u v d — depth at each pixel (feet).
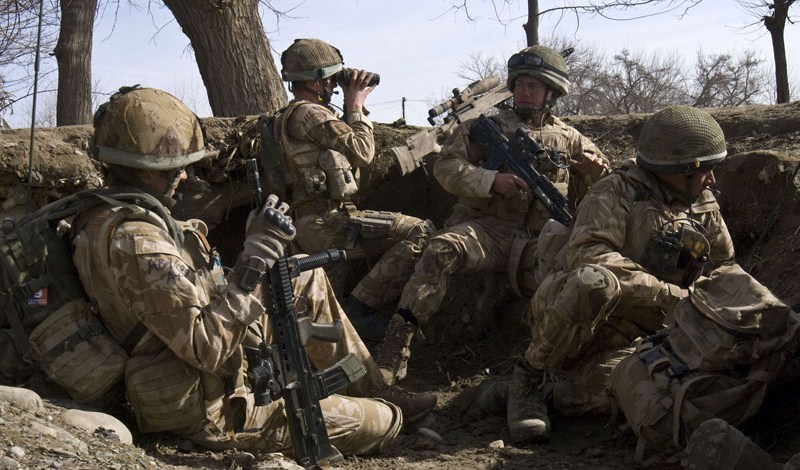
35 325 11.08
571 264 13.14
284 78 18.28
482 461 12.49
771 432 12.08
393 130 21.59
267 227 10.85
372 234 17.60
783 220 16.07
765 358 11.37
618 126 21.79
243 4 27.37
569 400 13.94
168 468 10.22
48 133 19.04
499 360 18.17
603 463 12.29
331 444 11.55
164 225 10.75
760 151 16.71
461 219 17.56
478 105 19.30
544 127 17.26
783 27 34.47
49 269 10.95
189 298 10.36
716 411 11.21
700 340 11.51
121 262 10.35
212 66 27.43
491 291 18.13
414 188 21.48
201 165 19.31
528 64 16.79
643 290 12.66
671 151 12.44
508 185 16.52
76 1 40.32
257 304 10.72
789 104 20.93
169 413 10.77
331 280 18.08
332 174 17.44
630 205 13.00
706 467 9.89
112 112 10.78
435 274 16.20
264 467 10.82
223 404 11.17
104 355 10.78
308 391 11.25
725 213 17.11
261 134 18.06
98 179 18.75
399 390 13.94
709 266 12.84
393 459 12.41
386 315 19.75
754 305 11.49
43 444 9.46
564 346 12.83
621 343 13.55
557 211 16.49
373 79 18.65
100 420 10.55
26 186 18.31
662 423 11.43
